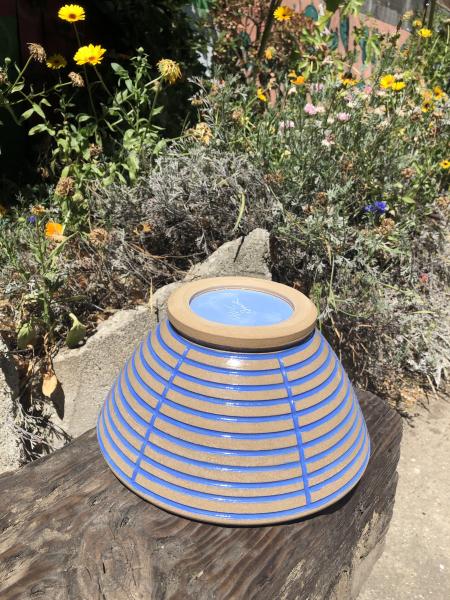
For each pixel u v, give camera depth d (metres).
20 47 3.48
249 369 1.31
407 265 3.29
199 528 1.34
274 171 3.00
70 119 3.75
